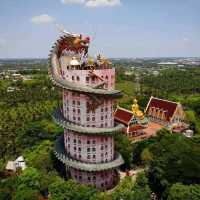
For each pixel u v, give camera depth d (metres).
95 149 138.12
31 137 195.88
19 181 131.25
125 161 161.75
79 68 138.88
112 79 139.75
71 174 146.12
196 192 110.06
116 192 121.19
